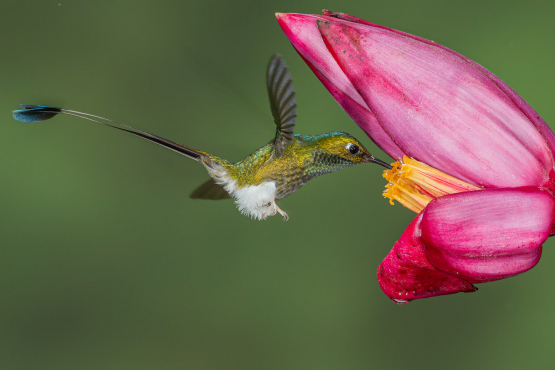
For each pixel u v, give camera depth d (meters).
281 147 1.83
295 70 2.09
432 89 1.76
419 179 1.76
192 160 1.82
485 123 1.75
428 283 1.76
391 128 1.76
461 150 1.75
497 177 1.75
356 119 1.78
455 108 1.75
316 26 1.78
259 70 2.10
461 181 1.76
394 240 2.02
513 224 1.74
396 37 1.76
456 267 1.75
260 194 1.82
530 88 1.94
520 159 1.75
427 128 1.76
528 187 1.75
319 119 2.02
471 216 1.74
